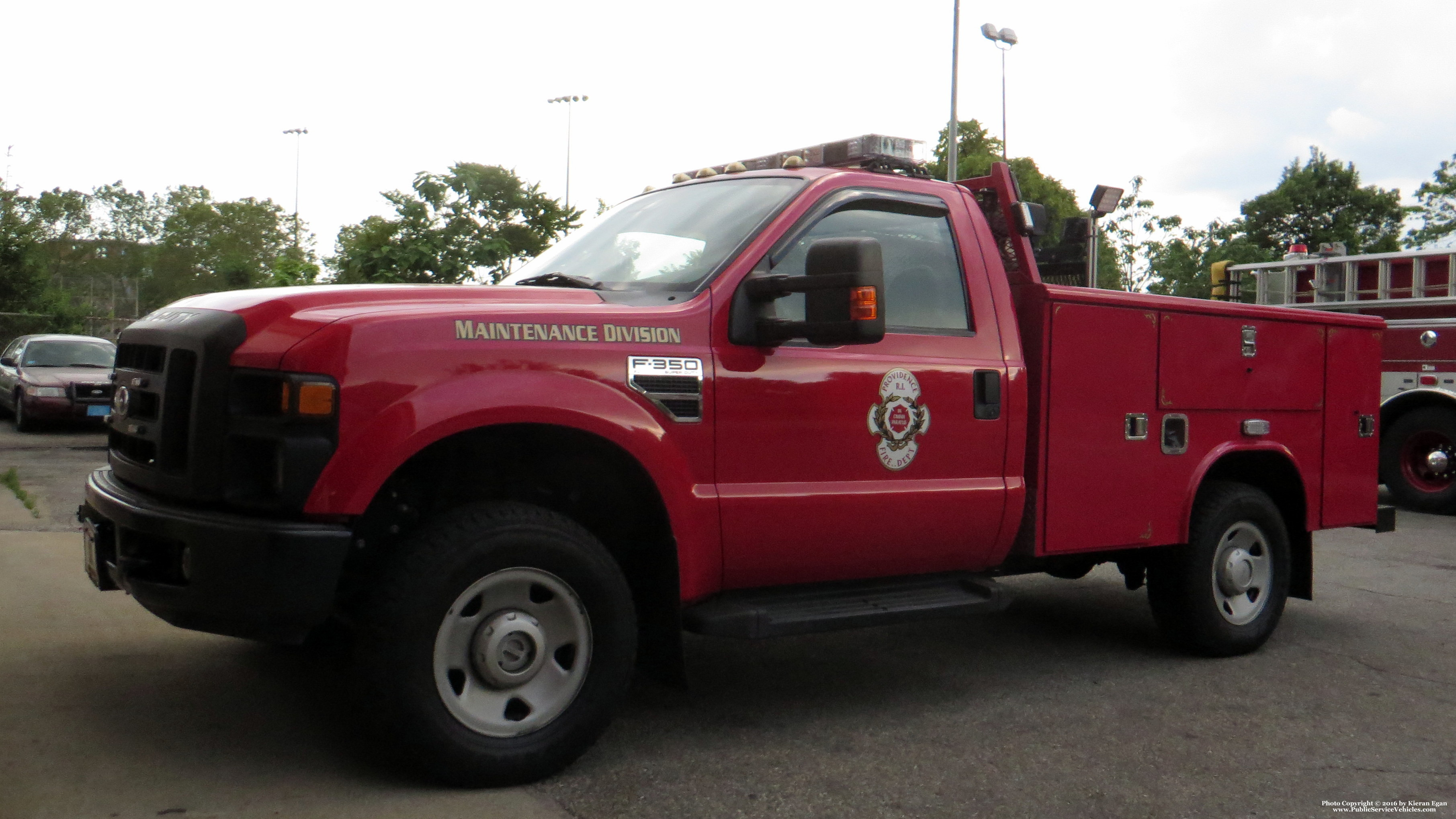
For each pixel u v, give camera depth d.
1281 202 53.38
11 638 4.59
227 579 2.99
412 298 3.40
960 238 4.45
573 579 3.38
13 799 3.04
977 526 4.32
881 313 3.49
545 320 3.40
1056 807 3.36
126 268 76.31
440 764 3.21
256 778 3.28
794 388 3.83
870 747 3.85
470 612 3.29
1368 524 5.91
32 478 10.16
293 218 73.88
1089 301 4.62
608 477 3.69
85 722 3.67
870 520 4.01
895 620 3.97
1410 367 10.31
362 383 3.07
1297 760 3.84
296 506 3.02
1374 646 5.48
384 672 3.12
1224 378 5.14
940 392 4.20
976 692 4.56
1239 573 5.18
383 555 3.32
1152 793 3.50
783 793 3.39
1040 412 4.49
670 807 3.25
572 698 3.43
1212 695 4.60
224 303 3.35
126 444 3.65
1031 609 6.21
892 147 4.54
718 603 3.82
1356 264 10.63
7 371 17.19
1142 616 6.09
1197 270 30.89
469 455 3.62
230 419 3.13
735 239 3.92
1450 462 10.17
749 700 4.37
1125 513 4.78
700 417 3.65
